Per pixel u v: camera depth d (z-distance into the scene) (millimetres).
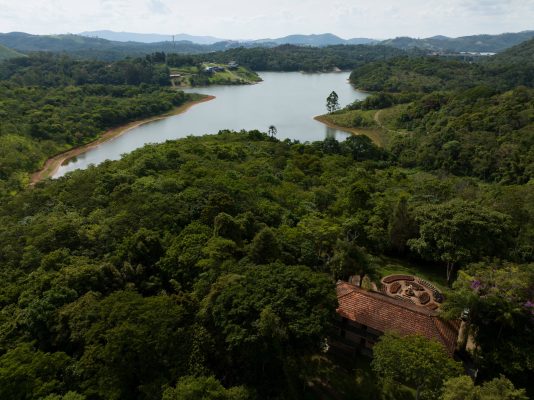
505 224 52562
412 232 58094
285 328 33781
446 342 37875
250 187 72875
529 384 37719
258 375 34781
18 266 47688
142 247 46656
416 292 49094
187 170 81938
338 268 46281
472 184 100438
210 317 35969
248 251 43875
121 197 63438
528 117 145625
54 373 31734
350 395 36406
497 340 39219
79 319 35688
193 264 43625
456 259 49844
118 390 30953
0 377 29375
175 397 29000
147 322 33250
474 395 27875
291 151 123375
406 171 137875
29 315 36906
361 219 61344
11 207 70188
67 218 57000
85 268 41719
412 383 37188
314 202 72750
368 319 40500
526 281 40219
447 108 179875
